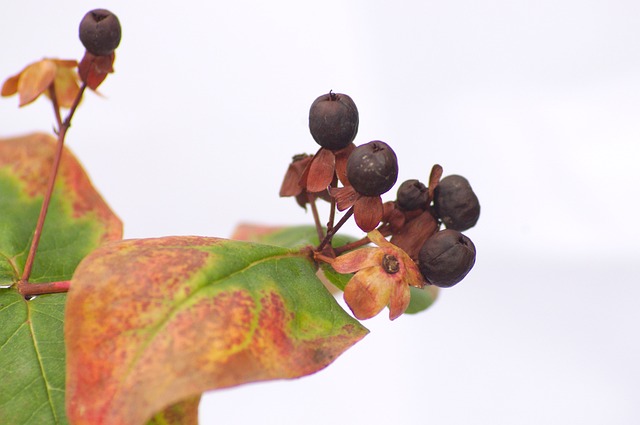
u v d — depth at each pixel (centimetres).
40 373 31
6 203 35
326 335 31
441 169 32
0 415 31
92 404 29
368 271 31
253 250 31
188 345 29
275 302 31
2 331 32
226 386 29
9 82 35
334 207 32
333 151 32
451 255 31
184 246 31
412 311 36
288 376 30
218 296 30
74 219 36
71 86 36
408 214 32
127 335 29
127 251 30
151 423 31
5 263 34
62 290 33
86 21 33
